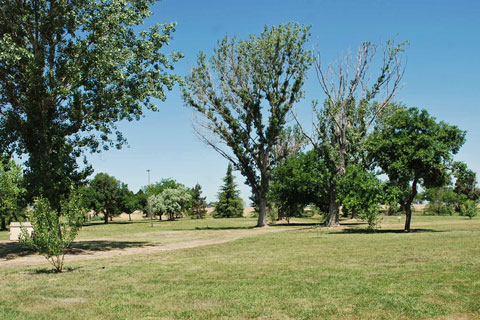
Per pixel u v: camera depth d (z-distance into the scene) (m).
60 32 21.17
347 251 16.61
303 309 7.30
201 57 42.59
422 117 28.17
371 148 30.03
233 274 11.52
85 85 21.06
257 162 43.59
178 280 10.80
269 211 59.25
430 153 26.81
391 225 39.81
